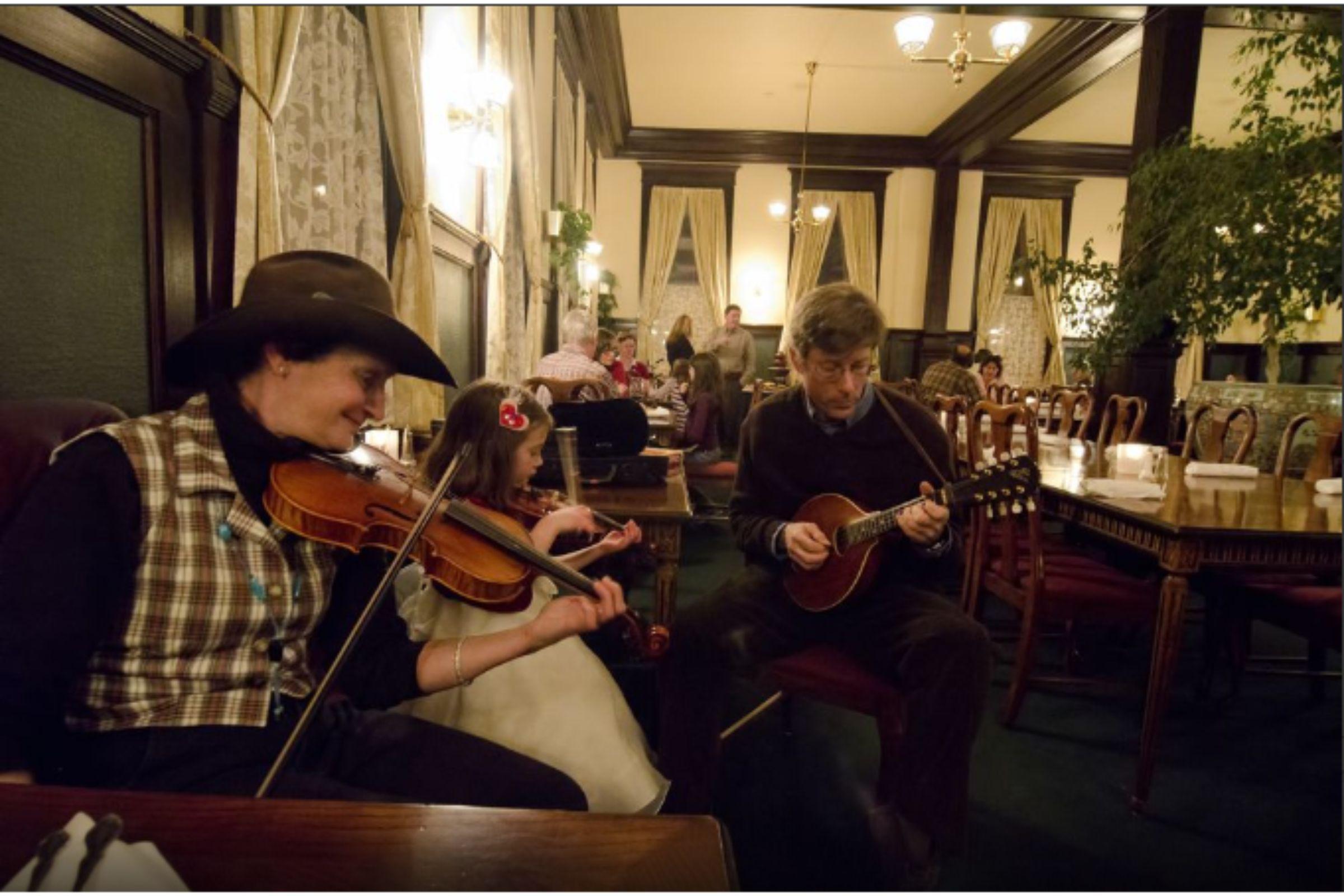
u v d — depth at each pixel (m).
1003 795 2.00
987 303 10.93
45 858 0.44
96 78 1.42
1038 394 6.03
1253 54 6.83
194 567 0.90
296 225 2.37
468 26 4.01
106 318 1.50
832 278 11.13
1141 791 1.91
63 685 0.81
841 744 2.27
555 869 0.54
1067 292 5.38
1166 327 4.97
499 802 1.07
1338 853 1.77
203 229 1.75
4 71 1.25
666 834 0.59
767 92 8.98
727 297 11.09
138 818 0.58
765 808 1.93
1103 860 1.73
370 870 0.53
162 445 0.91
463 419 1.45
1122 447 2.88
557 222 6.27
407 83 2.88
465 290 4.37
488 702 1.29
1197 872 1.69
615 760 1.25
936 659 1.48
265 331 0.91
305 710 0.97
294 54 2.03
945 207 10.58
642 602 3.55
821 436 1.83
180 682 0.92
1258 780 2.09
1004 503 1.51
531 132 5.45
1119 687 2.34
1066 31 6.80
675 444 5.30
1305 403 3.70
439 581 1.17
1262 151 4.04
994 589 2.62
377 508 1.11
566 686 1.31
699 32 7.36
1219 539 1.81
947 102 9.11
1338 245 3.86
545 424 1.51
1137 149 5.48
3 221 1.26
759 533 1.79
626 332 10.58
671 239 10.98
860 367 1.67
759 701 2.55
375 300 1.06
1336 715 2.49
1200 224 4.25
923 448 1.79
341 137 2.66
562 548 1.84
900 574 1.79
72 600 0.81
